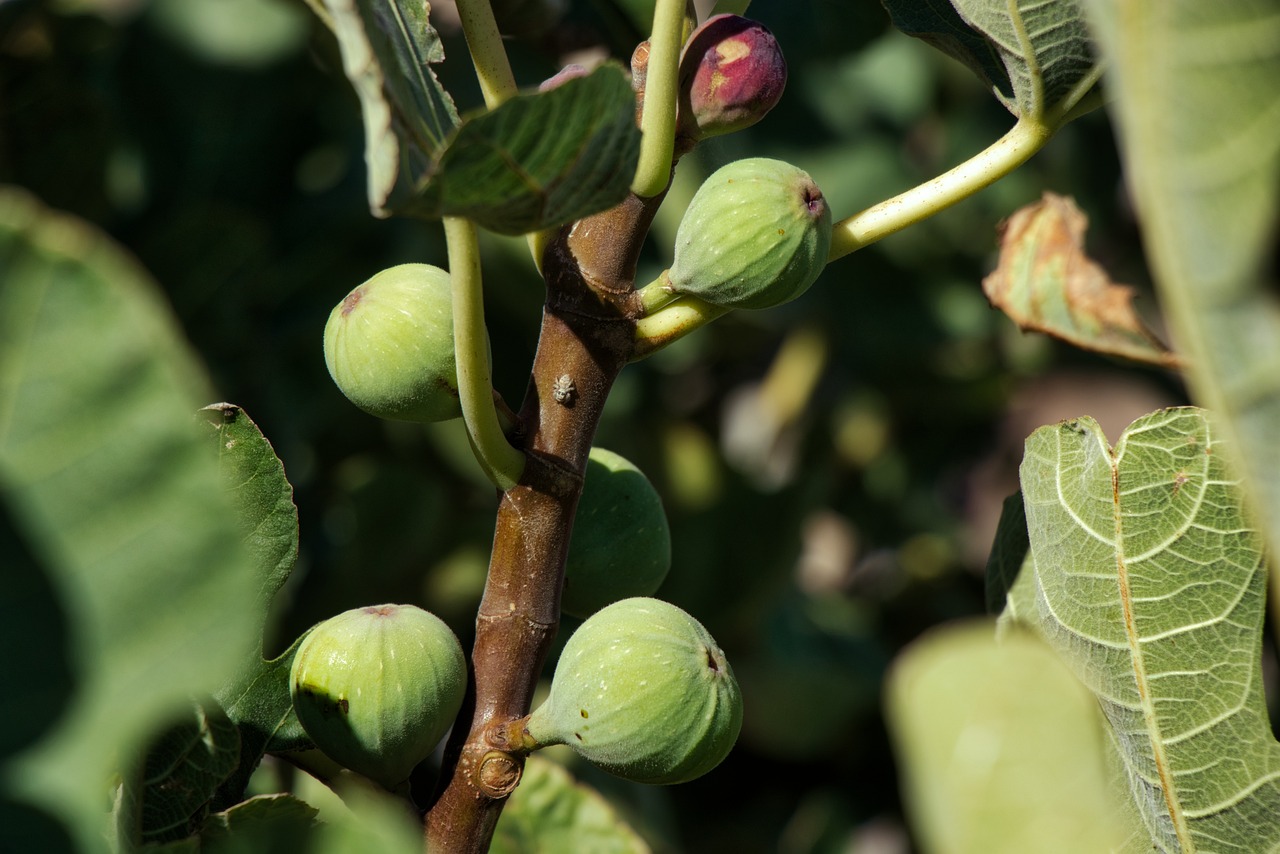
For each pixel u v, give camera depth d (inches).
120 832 29.2
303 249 48.0
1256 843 32.6
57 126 45.4
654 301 31.2
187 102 48.4
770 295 31.0
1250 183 25.4
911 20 34.2
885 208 32.0
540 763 36.6
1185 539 32.5
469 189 28.3
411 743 30.9
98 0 48.2
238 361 46.4
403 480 48.6
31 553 26.5
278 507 31.8
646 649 30.3
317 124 49.8
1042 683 28.3
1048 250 37.6
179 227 45.3
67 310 26.5
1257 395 25.3
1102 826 28.0
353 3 28.7
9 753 26.4
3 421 26.5
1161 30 25.4
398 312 31.6
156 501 26.6
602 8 37.1
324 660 30.9
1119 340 37.1
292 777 35.5
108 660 26.5
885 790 50.1
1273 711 46.9
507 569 31.2
